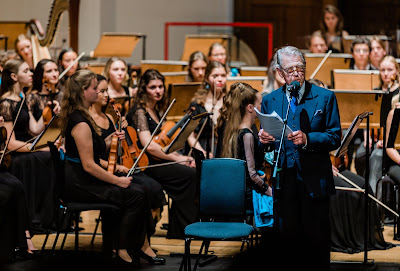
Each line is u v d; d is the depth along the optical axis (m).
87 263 9.04
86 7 19.59
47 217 10.70
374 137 12.06
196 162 8.67
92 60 17.28
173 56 20.81
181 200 10.48
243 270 8.81
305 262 7.68
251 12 22.30
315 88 7.71
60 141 10.41
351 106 10.60
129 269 8.84
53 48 16.22
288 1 22.34
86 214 12.30
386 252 9.81
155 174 10.43
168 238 10.59
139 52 20.58
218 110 10.36
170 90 11.68
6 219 9.09
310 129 7.59
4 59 13.91
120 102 11.47
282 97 7.78
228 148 8.81
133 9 20.38
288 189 7.67
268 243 8.66
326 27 16.59
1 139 9.53
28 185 10.55
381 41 14.14
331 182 7.66
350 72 12.48
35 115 10.81
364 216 9.80
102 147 8.99
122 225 8.97
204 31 20.05
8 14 19.67
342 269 8.80
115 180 8.88
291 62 7.52
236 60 19.36
